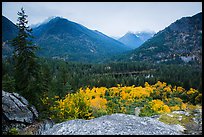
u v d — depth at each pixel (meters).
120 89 133.12
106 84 149.62
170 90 144.00
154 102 83.44
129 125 23.98
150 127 24.44
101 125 23.38
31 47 35.28
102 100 90.12
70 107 43.88
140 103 102.38
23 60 34.62
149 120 27.84
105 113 56.28
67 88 70.56
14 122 29.53
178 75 194.50
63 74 85.12
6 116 29.05
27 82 34.75
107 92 127.81
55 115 39.69
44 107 37.88
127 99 117.56
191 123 29.67
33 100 35.53
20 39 34.78
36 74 35.66
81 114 44.66
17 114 30.48
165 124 27.91
